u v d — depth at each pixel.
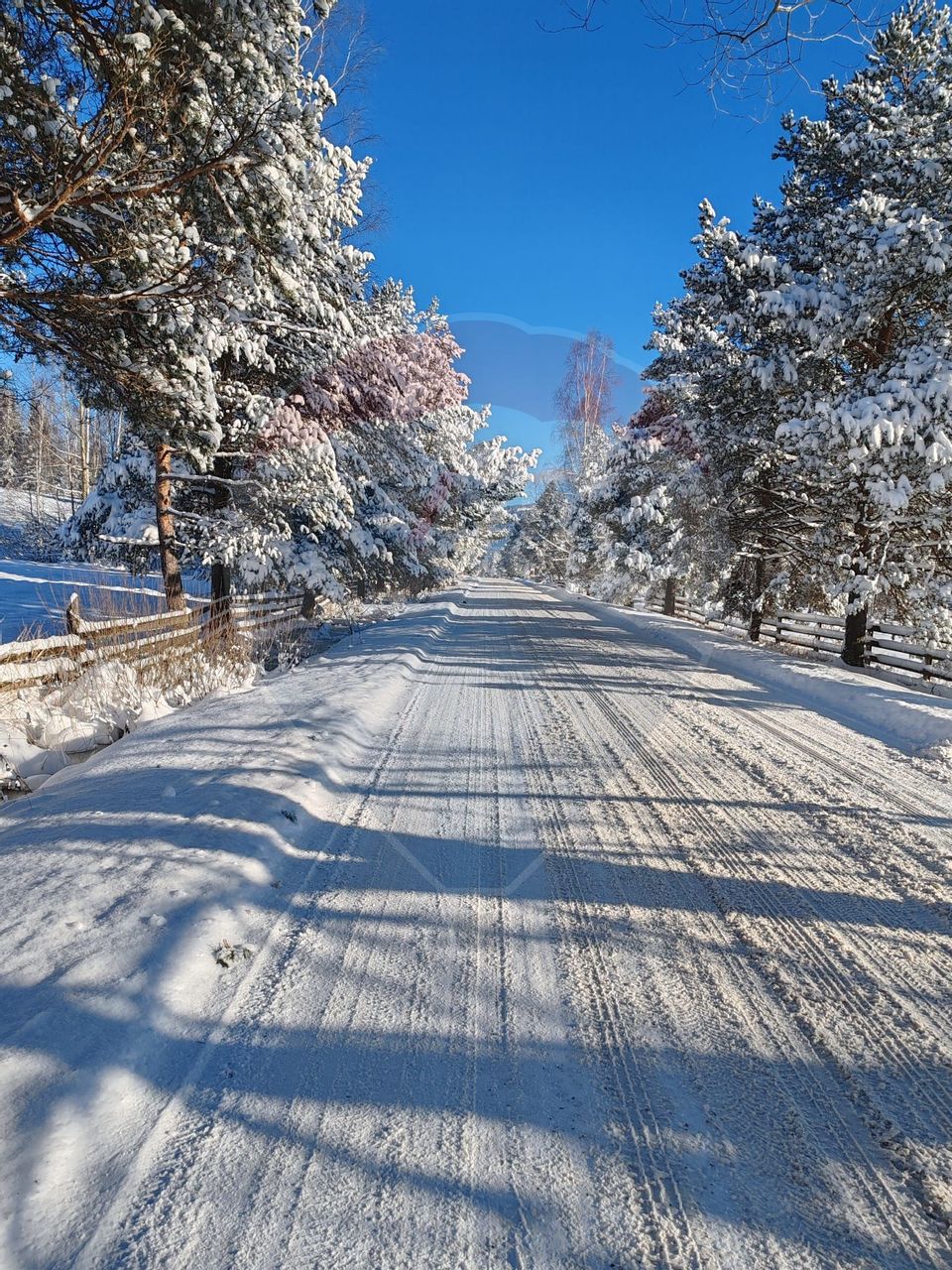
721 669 11.21
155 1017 2.30
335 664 9.80
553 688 8.80
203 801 4.04
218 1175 1.78
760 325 11.71
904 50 11.62
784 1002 2.57
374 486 16.23
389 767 5.30
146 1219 1.64
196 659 8.25
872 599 11.62
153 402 6.70
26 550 29.91
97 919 2.76
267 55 4.65
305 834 3.95
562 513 53.75
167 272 5.36
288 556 14.37
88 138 4.44
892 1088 2.16
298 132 4.89
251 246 5.59
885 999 2.60
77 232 5.41
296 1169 1.80
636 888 3.43
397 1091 2.09
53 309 5.75
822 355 11.02
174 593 10.54
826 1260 1.60
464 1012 2.46
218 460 11.34
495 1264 1.57
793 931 3.06
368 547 16.36
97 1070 2.01
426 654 11.50
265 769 4.68
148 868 3.19
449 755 5.64
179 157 4.77
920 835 4.14
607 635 15.98
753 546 14.73
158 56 4.11
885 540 11.14
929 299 10.52
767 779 5.20
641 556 23.97
